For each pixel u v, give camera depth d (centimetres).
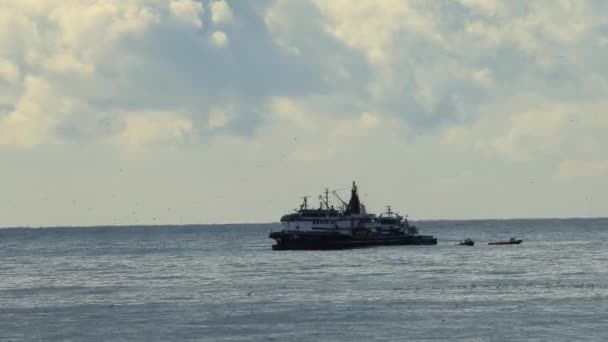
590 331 13762
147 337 13838
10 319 15562
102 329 14500
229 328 14412
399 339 13400
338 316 15300
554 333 13650
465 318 14938
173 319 15275
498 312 15488
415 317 15100
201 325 14700
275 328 14350
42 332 14325
